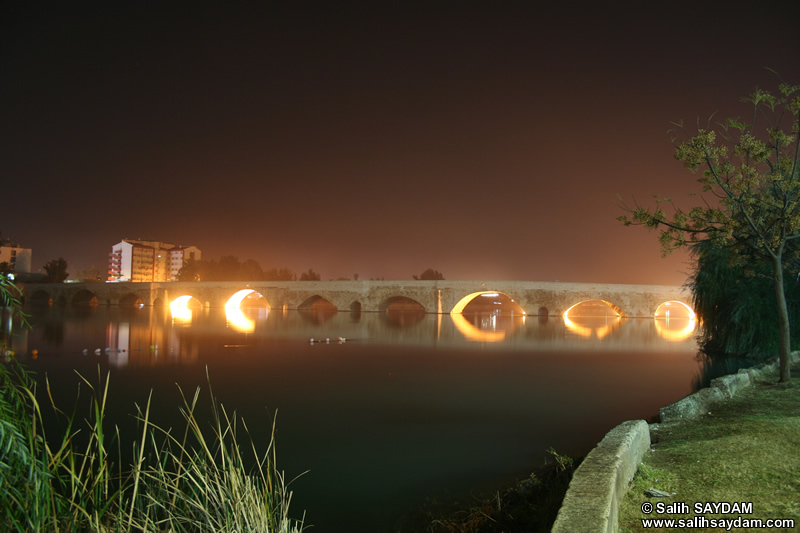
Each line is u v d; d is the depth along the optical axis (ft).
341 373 85.81
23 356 97.04
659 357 104.22
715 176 42.27
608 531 13.12
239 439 49.62
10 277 14.74
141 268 466.29
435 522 30.45
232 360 98.02
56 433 49.14
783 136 41.86
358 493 36.50
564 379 80.69
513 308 279.08
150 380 77.77
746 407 33.27
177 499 19.17
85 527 15.52
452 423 55.42
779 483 18.47
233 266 392.47
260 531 16.75
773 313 82.53
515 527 24.17
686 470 20.68
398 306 354.54
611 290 215.51
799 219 41.04
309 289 250.98
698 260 95.91
